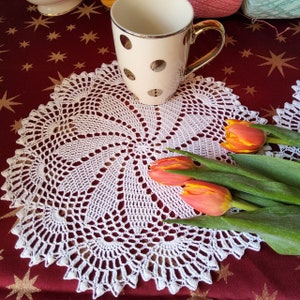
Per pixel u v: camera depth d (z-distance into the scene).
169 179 0.36
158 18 0.46
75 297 0.33
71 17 0.62
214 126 0.46
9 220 0.38
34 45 0.57
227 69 0.53
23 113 0.47
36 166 0.42
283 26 0.60
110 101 0.49
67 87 0.51
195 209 0.36
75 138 0.45
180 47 0.42
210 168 0.36
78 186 0.40
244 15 0.60
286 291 0.33
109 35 0.59
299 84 0.51
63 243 0.36
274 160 0.36
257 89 0.50
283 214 0.32
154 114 0.48
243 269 0.34
